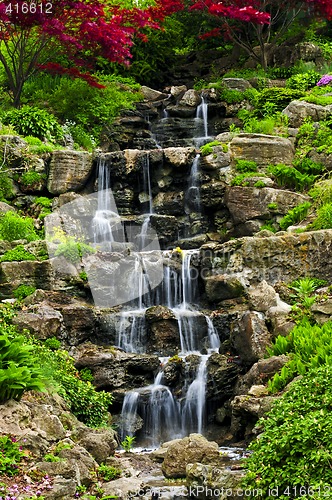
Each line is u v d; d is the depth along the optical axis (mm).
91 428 9211
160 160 16891
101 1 22891
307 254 13469
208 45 26219
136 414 11297
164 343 12727
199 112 20766
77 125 19703
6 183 16266
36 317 11500
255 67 23688
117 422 11141
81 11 19234
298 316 11719
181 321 12922
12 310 11906
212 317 12891
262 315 12180
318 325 11453
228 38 24516
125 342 12711
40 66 20281
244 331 11508
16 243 14164
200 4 22688
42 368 9719
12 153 16422
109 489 7562
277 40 23938
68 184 16656
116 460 8672
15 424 7785
